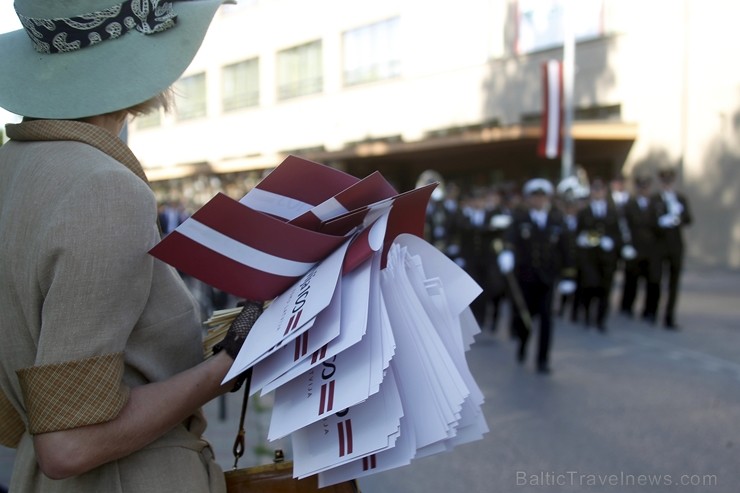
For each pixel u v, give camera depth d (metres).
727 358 8.84
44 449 1.21
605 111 22.48
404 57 26.89
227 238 1.35
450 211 12.70
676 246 11.16
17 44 1.54
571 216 11.20
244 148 32.28
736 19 19.23
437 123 26.22
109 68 1.42
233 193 19.11
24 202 1.32
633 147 21.69
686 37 20.30
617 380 7.73
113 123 1.49
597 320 11.18
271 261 1.41
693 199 20.41
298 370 1.26
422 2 26.16
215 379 1.37
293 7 29.92
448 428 1.34
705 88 20.02
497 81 24.48
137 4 1.43
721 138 19.75
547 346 8.22
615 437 5.72
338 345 1.24
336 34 28.67
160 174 31.42
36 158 1.37
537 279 8.33
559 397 7.04
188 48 1.47
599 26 22.14
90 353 1.22
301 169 1.44
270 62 30.94
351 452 1.29
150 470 1.38
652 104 21.12
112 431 1.24
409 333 1.38
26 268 1.28
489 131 21.89
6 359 1.39
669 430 5.88
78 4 1.41
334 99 29.05
